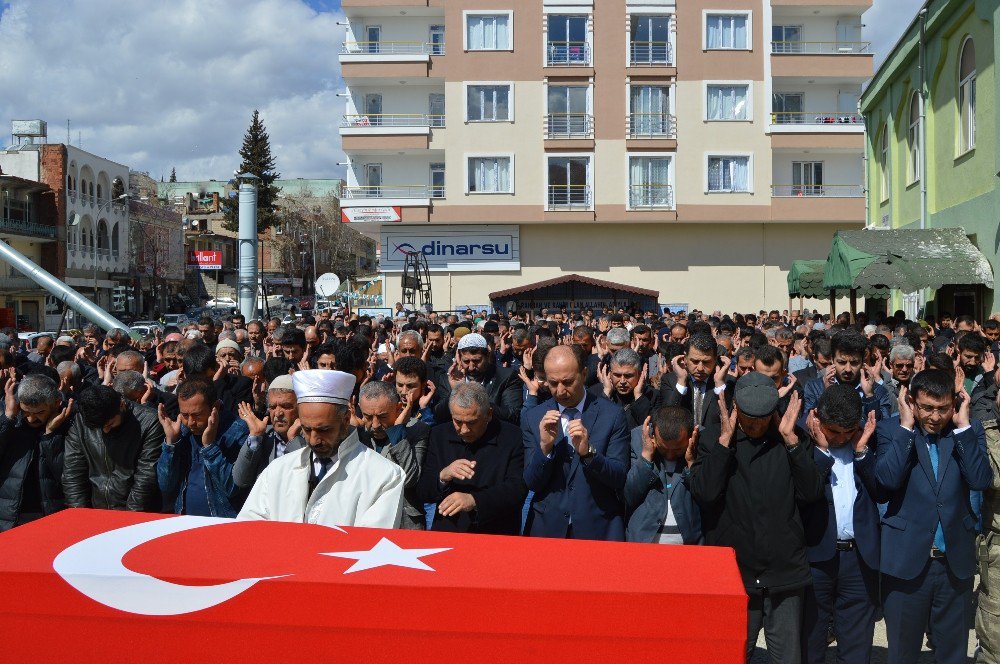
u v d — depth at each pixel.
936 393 4.57
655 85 36.31
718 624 2.99
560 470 4.91
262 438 5.29
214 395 5.32
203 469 5.40
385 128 36.09
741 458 4.57
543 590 3.04
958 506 4.72
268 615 3.12
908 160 20.42
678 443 4.68
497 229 36.81
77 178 54.00
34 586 3.20
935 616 4.84
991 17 14.67
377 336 13.76
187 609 3.15
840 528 4.84
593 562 3.36
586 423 5.04
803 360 9.90
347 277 80.62
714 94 36.41
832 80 36.84
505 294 35.34
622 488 4.84
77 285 53.50
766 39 36.09
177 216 71.12
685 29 36.22
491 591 3.05
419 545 3.54
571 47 36.44
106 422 5.51
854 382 6.77
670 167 36.31
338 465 4.09
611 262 37.16
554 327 14.73
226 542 3.53
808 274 22.47
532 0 36.22
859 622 4.86
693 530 4.80
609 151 36.34
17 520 5.88
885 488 4.74
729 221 36.44
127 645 3.17
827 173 37.19
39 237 49.34
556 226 37.12
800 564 4.50
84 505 5.69
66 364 8.06
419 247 37.03
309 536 3.62
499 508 4.73
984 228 15.20
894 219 21.41
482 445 4.94
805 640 4.80
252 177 21.05
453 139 36.38
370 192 37.28
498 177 36.47
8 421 5.89
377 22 37.41
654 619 3.02
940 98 17.98
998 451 4.80
